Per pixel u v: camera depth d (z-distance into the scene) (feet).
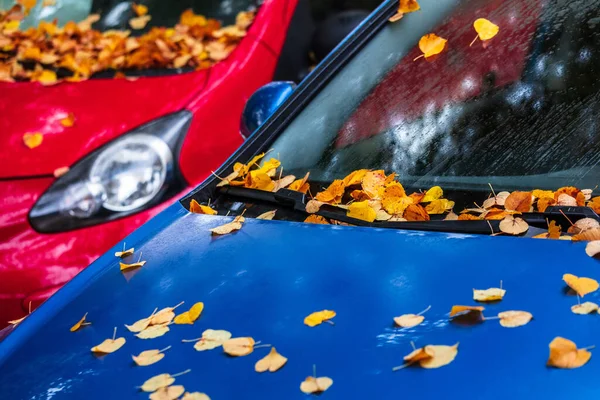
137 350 5.33
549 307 4.74
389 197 6.81
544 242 5.49
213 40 12.85
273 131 8.22
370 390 4.39
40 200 10.52
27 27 13.46
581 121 6.71
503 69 7.35
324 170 7.57
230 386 4.70
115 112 11.54
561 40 7.23
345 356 4.72
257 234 6.54
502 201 6.42
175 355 5.16
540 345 4.42
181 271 6.26
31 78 12.21
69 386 5.13
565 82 6.99
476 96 7.33
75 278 6.72
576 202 6.07
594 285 4.81
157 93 11.85
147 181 10.97
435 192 6.75
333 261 5.82
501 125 7.03
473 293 5.04
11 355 5.70
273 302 5.49
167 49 12.58
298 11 13.87
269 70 12.83
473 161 6.91
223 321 5.41
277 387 4.60
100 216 10.63
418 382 4.35
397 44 8.29
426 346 4.53
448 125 7.26
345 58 8.57
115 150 11.05
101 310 6.01
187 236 6.87
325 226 6.41
